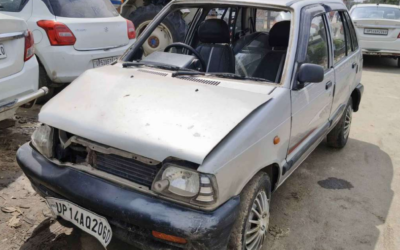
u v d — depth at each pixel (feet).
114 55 17.21
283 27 9.98
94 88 8.35
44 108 8.10
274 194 11.47
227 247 7.31
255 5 9.64
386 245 9.35
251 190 7.41
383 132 17.53
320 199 11.35
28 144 8.38
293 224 9.99
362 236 9.66
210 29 10.81
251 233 7.72
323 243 9.30
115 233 6.84
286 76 8.48
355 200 11.39
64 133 7.74
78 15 16.02
